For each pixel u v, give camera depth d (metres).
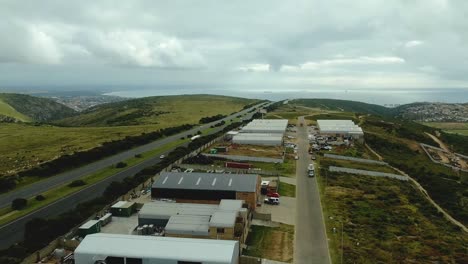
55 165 102.12
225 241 46.69
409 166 124.06
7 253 51.16
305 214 69.94
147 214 60.38
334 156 120.75
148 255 43.47
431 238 62.97
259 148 129.88
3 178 89.50
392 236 62.19
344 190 86.31
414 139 174.62
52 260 50.25
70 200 78.06
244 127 165.25
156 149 132.00
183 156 111.69
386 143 152.62
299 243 57.06
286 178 94.06
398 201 82.38
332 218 68.06
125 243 45.84
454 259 54.94
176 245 45.31
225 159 113.38
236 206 62.59
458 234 67.31
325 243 57.34
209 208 62.38
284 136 154.00
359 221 67.50
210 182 75.62
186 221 56.25
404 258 54.00
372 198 82.69
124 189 78.44
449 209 85.81
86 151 117.12
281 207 73.44
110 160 116.25
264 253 53.06
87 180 93.19
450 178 119.06
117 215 67.19
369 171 104.62
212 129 180.50
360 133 151.75
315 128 175.25
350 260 51.88
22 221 66.44
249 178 76.62
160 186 75.31
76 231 58.66
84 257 44.34
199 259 42.66
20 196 82.00
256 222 65.06
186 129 181.88
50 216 68.75
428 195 96.94
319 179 94.19
